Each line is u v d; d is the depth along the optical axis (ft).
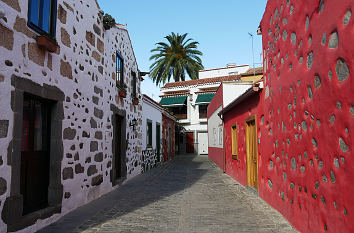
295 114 14.78
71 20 19.44
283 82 16.72
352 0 9.16
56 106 17.28
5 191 12.44
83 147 21.21
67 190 18.47
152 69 93.35
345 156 9.75
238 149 32.45
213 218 17.28
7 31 12.74
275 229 14.85
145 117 45.98
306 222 13.44
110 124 27.89
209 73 102.37
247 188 27.86
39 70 15.29
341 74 9.96
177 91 96.84
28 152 15.34
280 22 17.22
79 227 15.44
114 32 29.94
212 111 61.93
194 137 91.76
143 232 14.64
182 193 26.13
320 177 11.84
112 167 28.22
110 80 28.17
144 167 44.70
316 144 12.21
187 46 94.79
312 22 12.48
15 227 12.89
